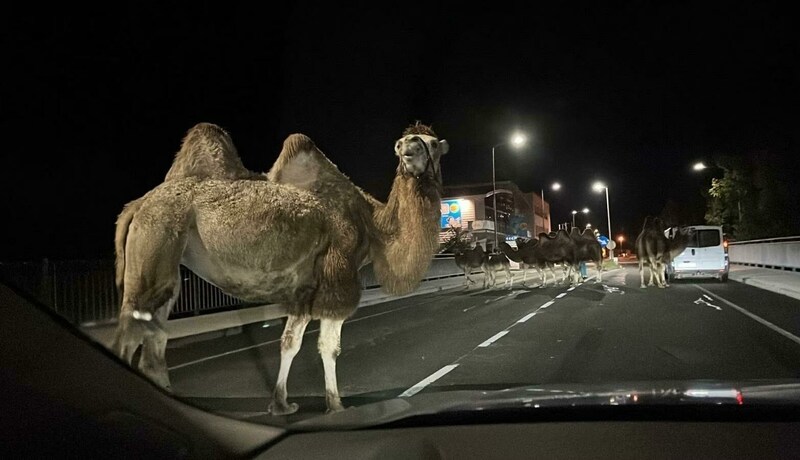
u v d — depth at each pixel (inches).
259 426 123.5
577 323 560.4
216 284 280.7
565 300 797.9
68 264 490.0
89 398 86.3
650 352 401.1
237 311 622.2
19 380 78.6
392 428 133.5
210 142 281.7
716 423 129.3
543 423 132.7
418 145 278.7
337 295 261.4
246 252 257.4
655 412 135.2
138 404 94.7
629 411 136.6
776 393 152.6
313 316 260.8
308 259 263.3
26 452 75.9
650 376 328.8
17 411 77.1
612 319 580.1
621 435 124.8
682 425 128.5
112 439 85.7
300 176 285.7
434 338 502.6
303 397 306.8
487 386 317.7
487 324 581.9
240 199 261.4
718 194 1883.6
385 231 289.9
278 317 704.4
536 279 1407.5
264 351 493.4
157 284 259.3
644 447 119.4
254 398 310.2
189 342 557.0
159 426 95.7
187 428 101.3
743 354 386.6
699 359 373.1
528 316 632.4
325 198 276.5
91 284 507.5
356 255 276.8
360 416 145.2
